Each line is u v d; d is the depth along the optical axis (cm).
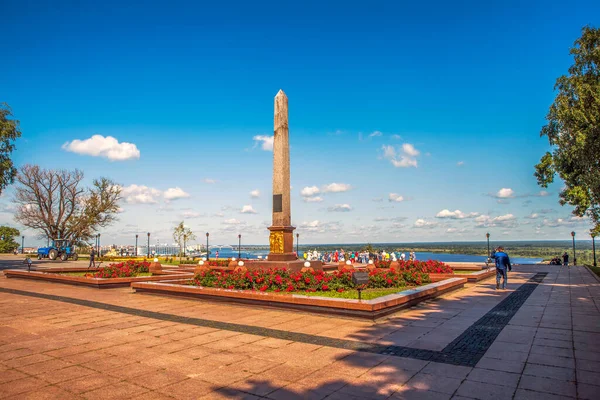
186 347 800
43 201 5347
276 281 1432
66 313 1189
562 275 2650
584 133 2200
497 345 805
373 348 786
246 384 595
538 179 3375
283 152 2008
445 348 783
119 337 885
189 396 551
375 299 1118
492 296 1548
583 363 685
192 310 1233
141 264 2352
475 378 614
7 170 3422
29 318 1112
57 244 4988
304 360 710
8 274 2408
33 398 544
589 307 1277
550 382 596
